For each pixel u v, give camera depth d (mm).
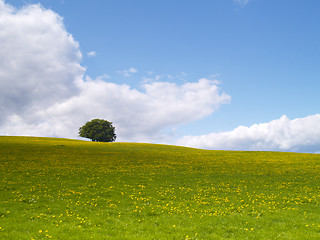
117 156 57719
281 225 18547
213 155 69438
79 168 42031
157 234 16094
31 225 17078
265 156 68812
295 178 40250
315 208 24109
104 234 15953
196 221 19375
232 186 34469
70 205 23188
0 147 59000
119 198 26516
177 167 47656
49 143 74500
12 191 27172
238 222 19281
